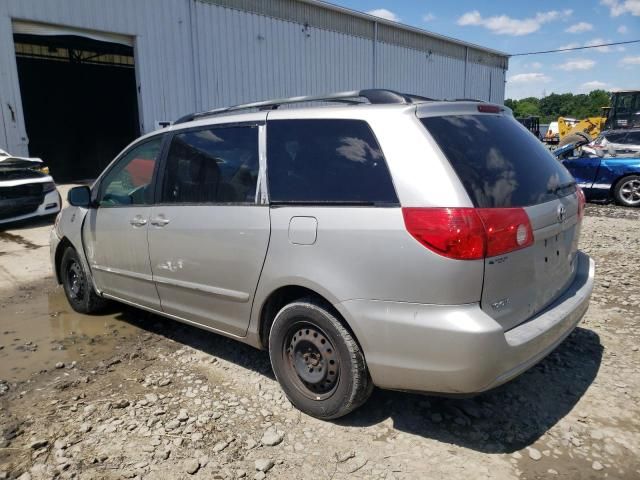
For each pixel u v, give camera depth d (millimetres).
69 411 3361
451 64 30109
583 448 2873
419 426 3105
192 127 3887
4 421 3262
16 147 13180
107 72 23844
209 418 3242
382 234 2750
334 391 3072
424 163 2738
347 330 2957
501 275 2686
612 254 7129
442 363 2629
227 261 3461
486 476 2664
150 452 2924
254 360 4035
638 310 4918
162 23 15812
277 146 3312
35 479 2717
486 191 2723
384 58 24812
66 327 4875
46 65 22203
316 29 20891
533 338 2762
